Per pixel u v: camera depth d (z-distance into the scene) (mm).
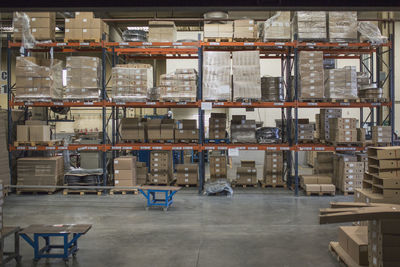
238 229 6766
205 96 9820
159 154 11125
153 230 6711
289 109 10828
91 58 9891
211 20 11016
